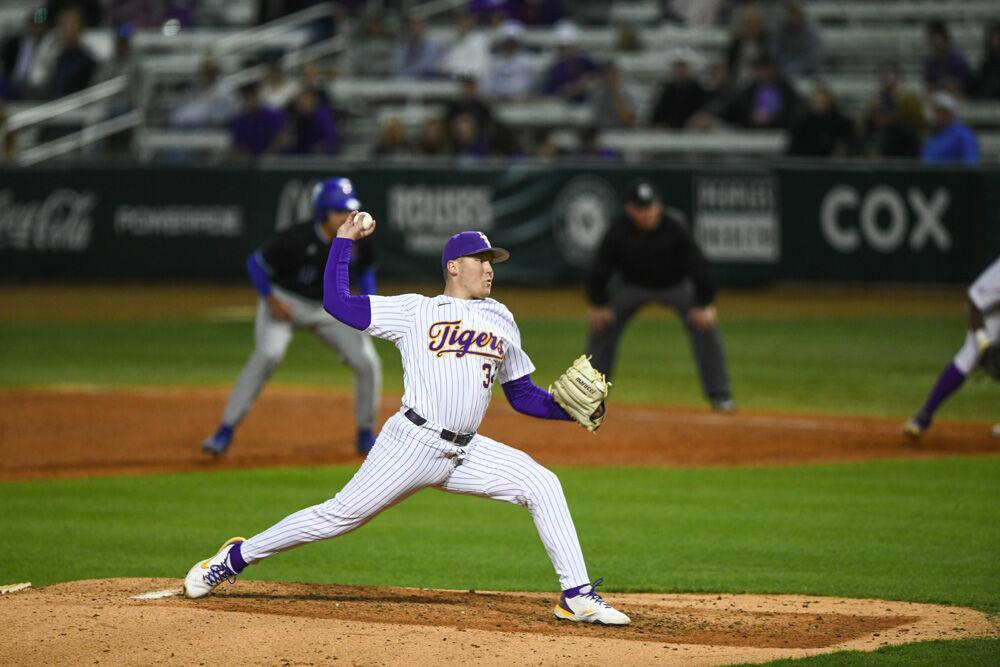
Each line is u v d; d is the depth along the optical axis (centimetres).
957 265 7912
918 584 2514
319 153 8156
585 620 2128
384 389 5378
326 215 3606
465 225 7856
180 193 7862
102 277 7938
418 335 2108
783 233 7956
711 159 8462
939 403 4050
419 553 2845
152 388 5294
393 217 7825
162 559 2733
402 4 10456
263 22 10188
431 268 7850
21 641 1970
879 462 3872
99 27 10231
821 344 6488
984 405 5022
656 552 2831
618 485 3584
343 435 4366
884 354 6206
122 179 7875
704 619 2209
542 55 9556
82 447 4116
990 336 3906
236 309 7488
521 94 9012
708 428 4519
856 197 7944
